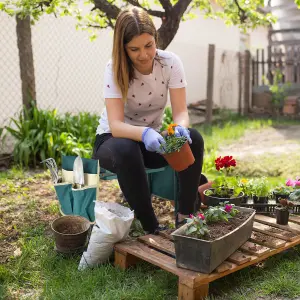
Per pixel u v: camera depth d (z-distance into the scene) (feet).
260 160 20.84
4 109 24.21
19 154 19.36
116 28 9.36
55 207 13.29
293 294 8.20
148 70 10.02
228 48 43.04
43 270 9.25
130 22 9.09
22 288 8.67
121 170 9.33
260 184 11.64
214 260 7.86
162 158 10.58
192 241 7.79
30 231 11.41
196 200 10.98
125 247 9.03
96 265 9.18
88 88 29.12
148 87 10.19
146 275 8.90
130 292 8.09
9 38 24.25
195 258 7.85
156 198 14.23
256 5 18.92
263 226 10.19
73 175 10.49
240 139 27.96
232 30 43.42
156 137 9.01
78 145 19.63
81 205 10.28
